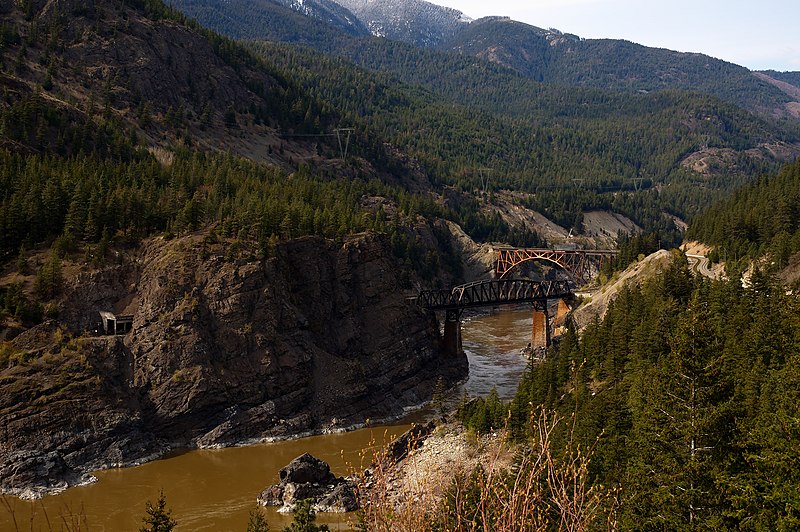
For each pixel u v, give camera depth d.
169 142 181.00
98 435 90.56
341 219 137.12
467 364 140.00
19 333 96.88
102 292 105.12
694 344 42.94
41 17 192.75
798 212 149.12
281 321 111.31
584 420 62.66
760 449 43.12
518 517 22.23
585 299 168.00
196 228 117.38
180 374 99.50
